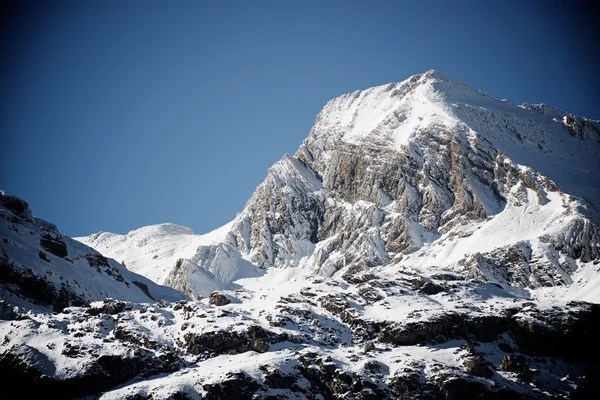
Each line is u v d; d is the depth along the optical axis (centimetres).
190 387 19700
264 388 19900
